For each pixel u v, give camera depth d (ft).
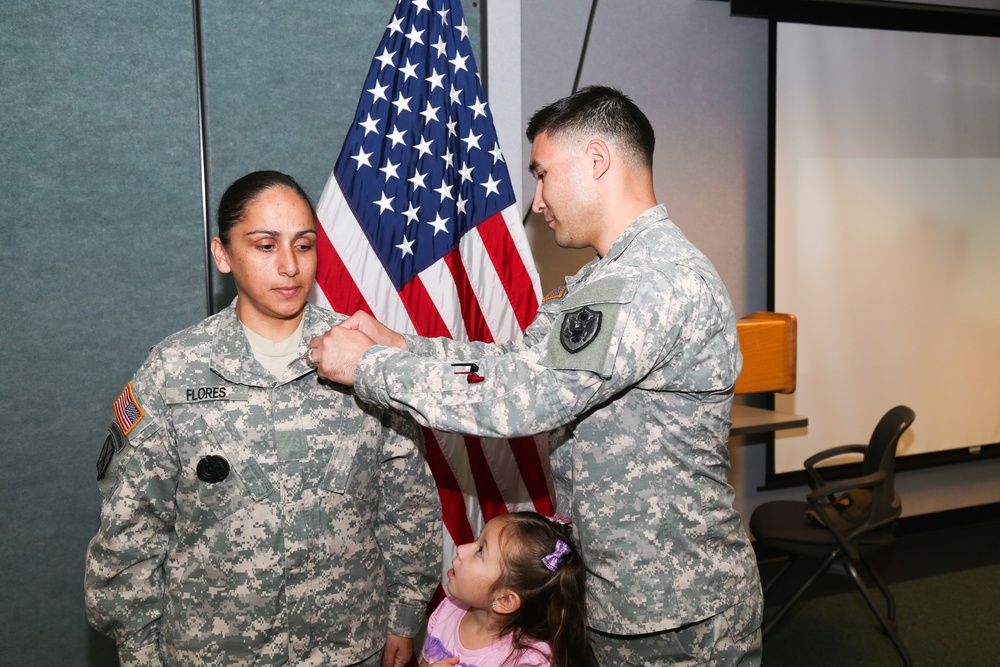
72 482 6.63
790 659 8.50
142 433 3.95
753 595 4.43
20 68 6.20
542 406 3.75
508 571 4.53
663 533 4.10
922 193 11.55
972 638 8.91
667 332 3.83
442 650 4.93
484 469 6.28
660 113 10.25
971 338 12.07
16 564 6.50
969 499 12.60
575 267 9.89
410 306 5.99
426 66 6.13
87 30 6.35
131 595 4.08
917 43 11.27
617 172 4.42
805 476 11.30
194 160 6.77
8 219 6.27
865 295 11.38
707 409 4.13
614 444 4.12
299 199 4.05
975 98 11.73
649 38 10.10
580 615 4.52
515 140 7.93
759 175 10.86
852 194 11.14
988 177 11.93
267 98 6.93
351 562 4.25
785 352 8.12
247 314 4.24
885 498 8.27
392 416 4.50
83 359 6.57
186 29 6.63
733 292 10.91
